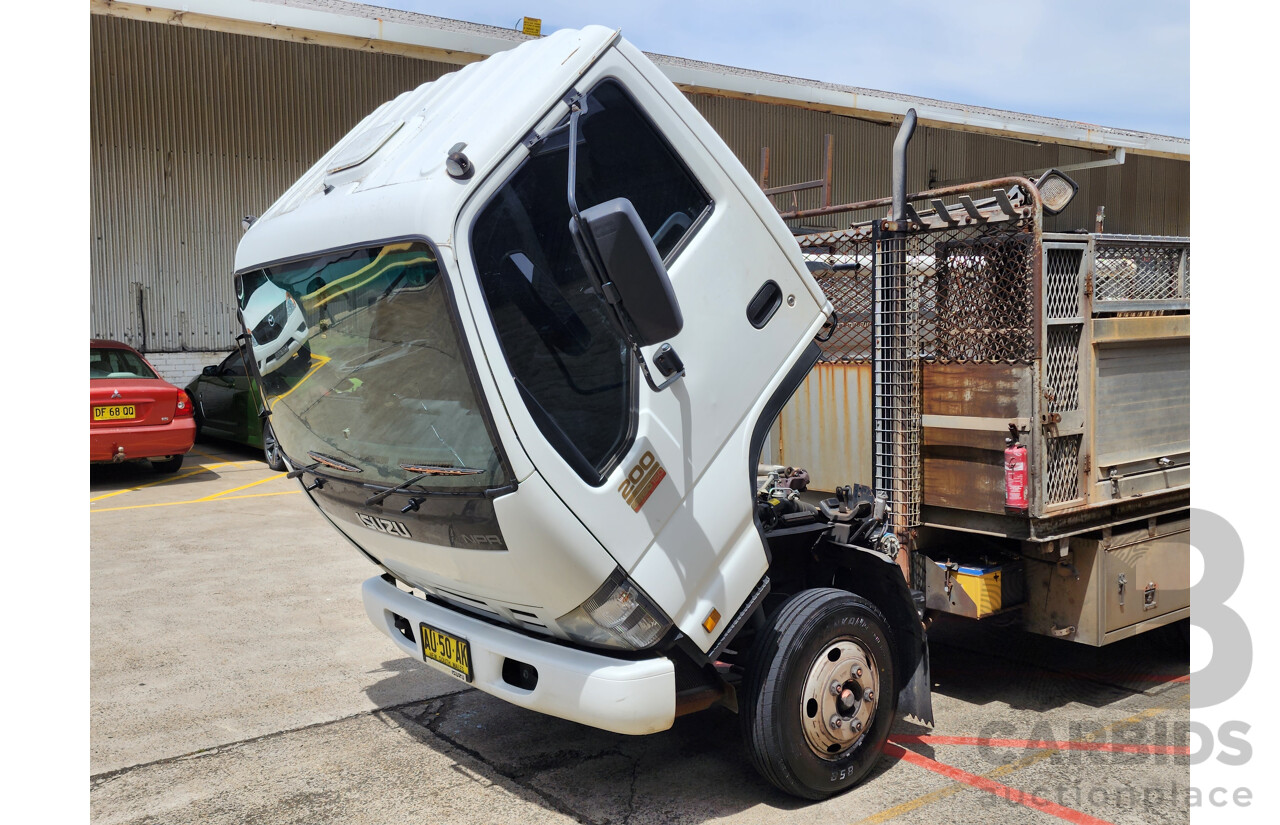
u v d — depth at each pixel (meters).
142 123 13.85
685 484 3.35
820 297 3.86
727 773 4.00
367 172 3.40
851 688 3.77
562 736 4.40
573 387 3.10
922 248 4.54
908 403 4.54
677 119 3.37
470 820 3.62
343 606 6.42
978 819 3.56
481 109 3.13
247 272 3.78
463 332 2.88
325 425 3.67
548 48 3.25
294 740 4.36
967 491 4.42
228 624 6.04
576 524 3.07
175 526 8.84
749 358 3.57
